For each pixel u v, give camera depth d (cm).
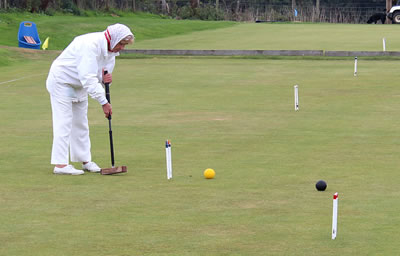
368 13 7725
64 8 5641
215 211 842
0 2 4803
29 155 1235
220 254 682
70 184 1004
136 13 6512
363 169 1081
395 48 3403
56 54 3403
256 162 1145
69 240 732
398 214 820
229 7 8212
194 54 3372
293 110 1741
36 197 924
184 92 2136
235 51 3322
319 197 907
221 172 1070
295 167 1101
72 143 1098
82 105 1090
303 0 8350
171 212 840
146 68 2859
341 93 2053
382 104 1823
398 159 1157
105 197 921
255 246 705
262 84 2302
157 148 1284
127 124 1570
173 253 686
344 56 3175
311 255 676
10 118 1686
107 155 1224
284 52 3259
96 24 4684
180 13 6800
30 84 2409
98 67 1074
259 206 863
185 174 1060
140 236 743
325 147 1271
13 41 3841
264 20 6788
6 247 711
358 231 753
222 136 1402
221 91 2147
